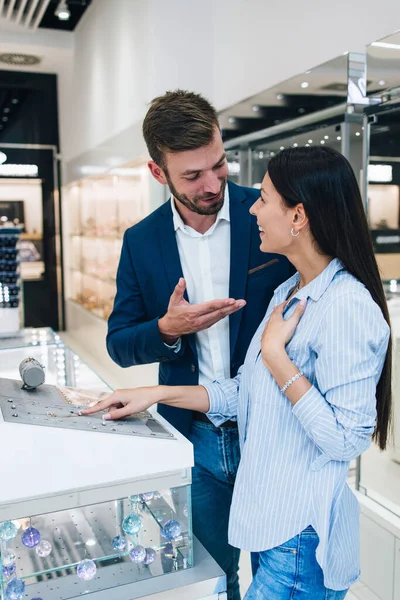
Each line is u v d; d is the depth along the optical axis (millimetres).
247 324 1617
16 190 8438
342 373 1113
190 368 1634
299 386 1138
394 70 2416
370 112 2754
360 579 2605
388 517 2430
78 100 7250
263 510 1251
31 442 1068
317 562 1236
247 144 3762
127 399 1340
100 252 6734
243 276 1593
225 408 1478
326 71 2834
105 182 6320
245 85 4289
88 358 7129
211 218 1599
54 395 1375
